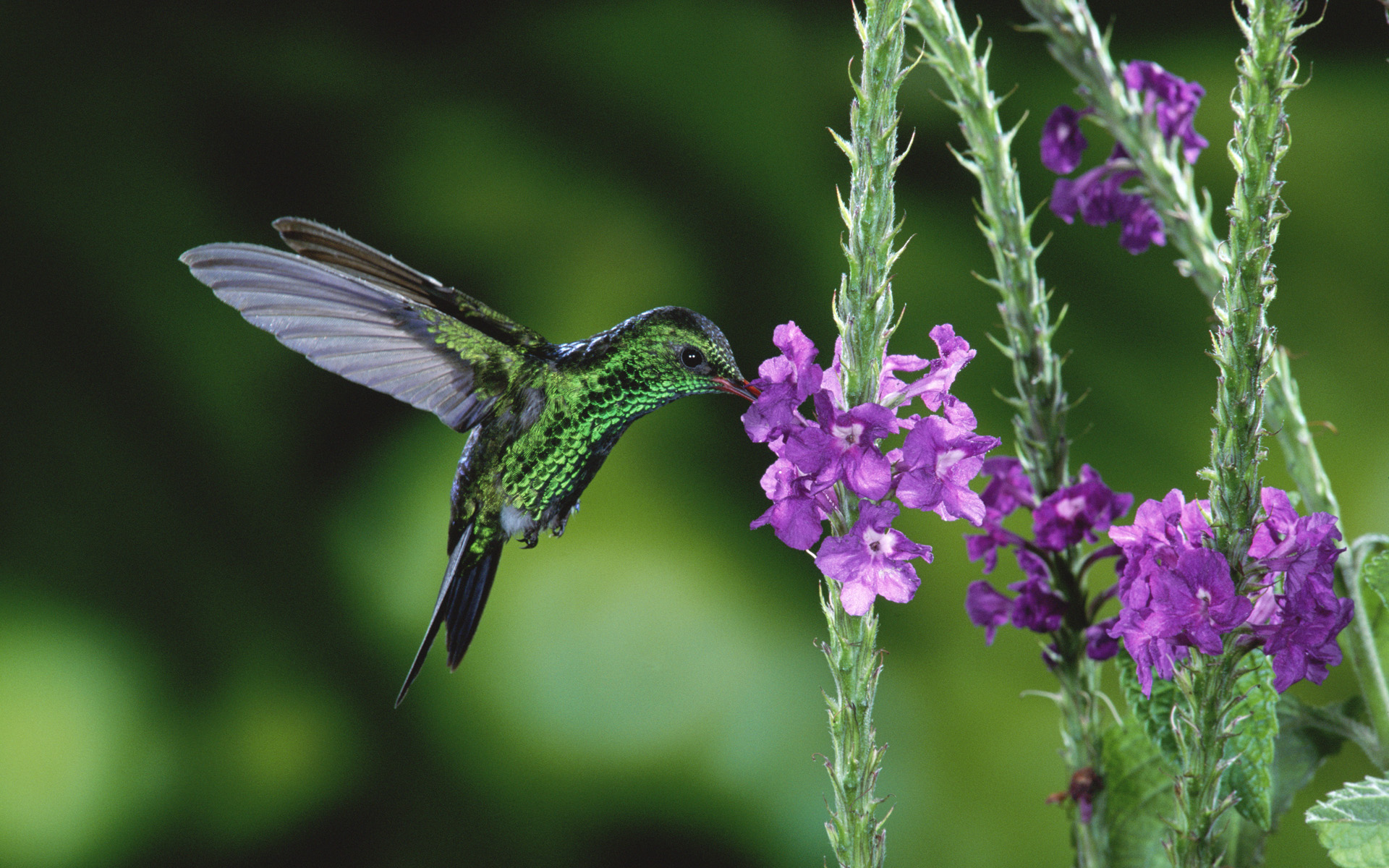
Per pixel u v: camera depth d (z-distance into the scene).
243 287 2.95
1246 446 2.90
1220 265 2.96
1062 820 3.08
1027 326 2.95
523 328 2.96
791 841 3.09
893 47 2.90
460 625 2.96
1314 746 2.95
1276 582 2.91
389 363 2.96
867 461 2.90
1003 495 2.95
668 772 3.09
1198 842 2.91
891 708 3.09
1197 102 2.96
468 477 2.96
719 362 2.95
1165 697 2.93
